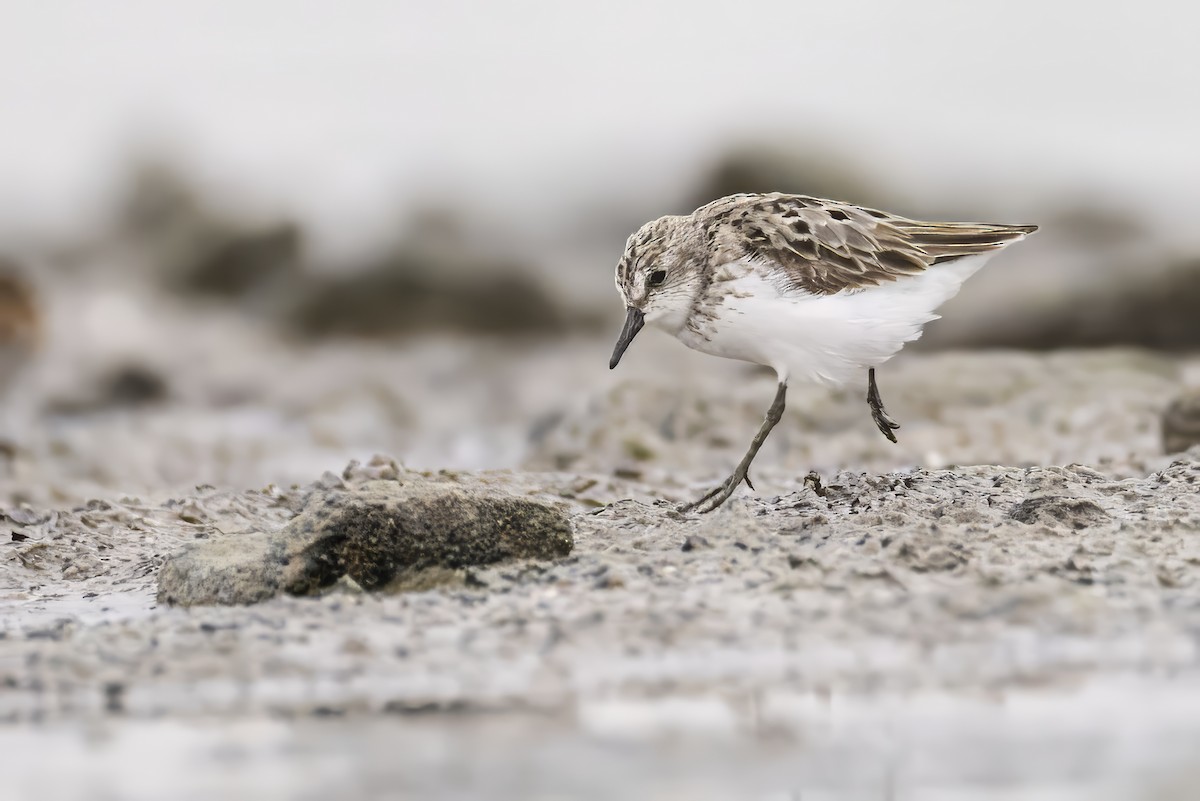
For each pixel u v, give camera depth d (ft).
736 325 38.70
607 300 97.25
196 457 61.05
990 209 101.76
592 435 57.26
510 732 23.15
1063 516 34.12
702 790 20.76
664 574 30.91
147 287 97.76
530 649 26.91
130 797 20.85
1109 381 62.95
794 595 29.17
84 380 78.89
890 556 30.81
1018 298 85.51
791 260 37.83
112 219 103.09
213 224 100.12
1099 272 87.51
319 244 99.09
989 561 30.91
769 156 103.76
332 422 70.74
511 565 32.04
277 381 81.97
